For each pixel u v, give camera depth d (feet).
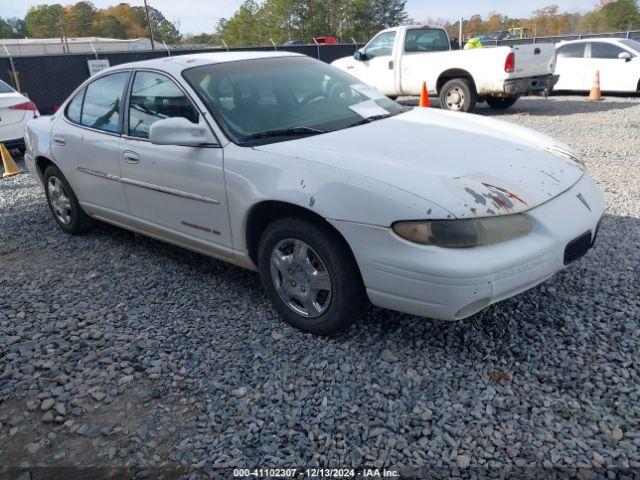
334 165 10.12
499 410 8.77
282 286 11.34
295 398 9.34
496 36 139.13
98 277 14.80
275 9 228.22
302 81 13.84
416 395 9.21
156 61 14.32
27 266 15.94
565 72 48.32
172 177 12.76
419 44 42.11
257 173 10.96
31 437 8.91
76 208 17.47
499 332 10.80
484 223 9.04
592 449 7.90
